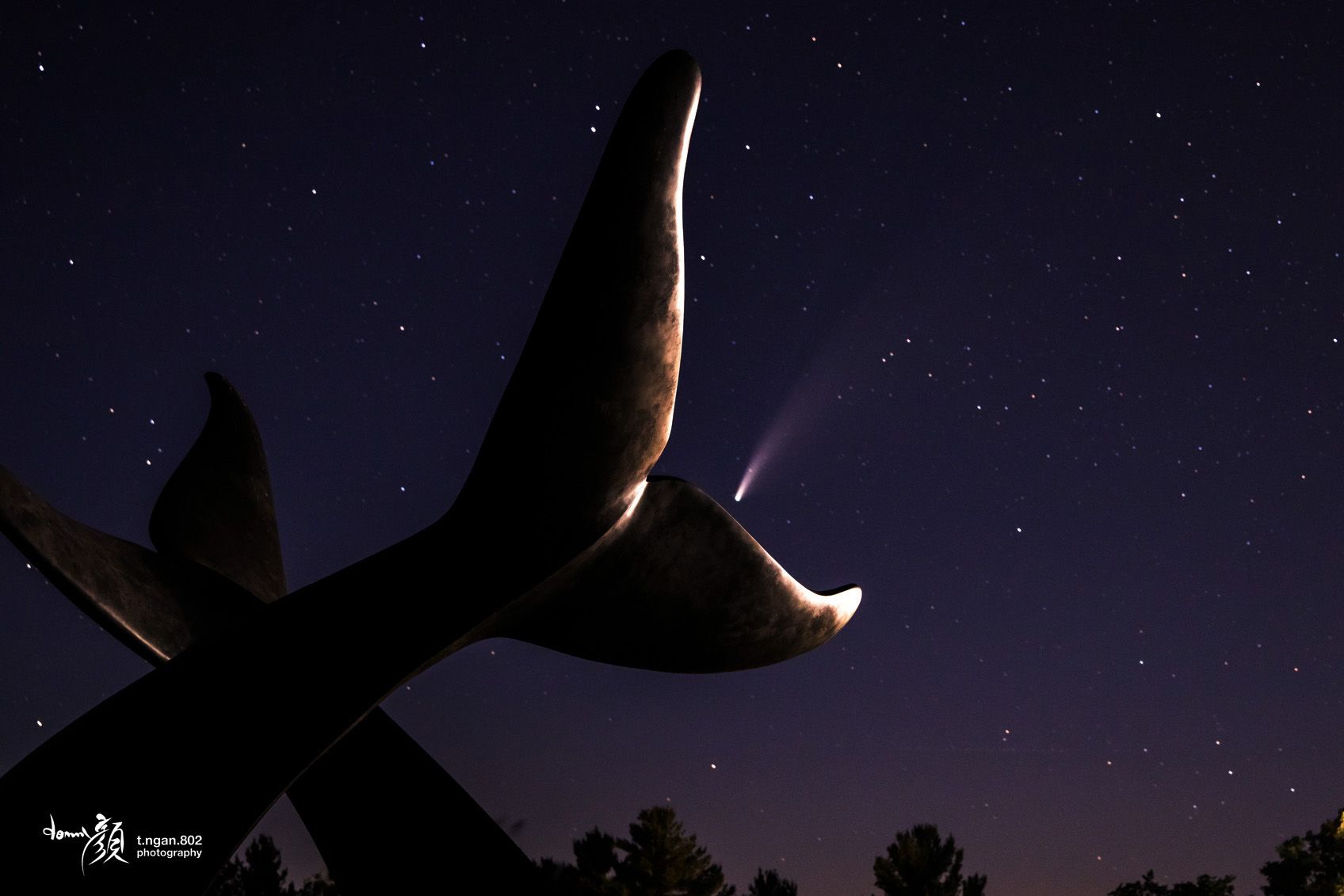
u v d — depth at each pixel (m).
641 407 2.64
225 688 2.69
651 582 3.07
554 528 2.80
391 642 2.78
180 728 2.62
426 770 3.23
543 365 2.57
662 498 2.92
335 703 2.68
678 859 23.02
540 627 3.20
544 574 2.85
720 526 3.01
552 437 2.65
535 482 2.74
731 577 3.12
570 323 2.51
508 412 2.67
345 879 3.11
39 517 3.12
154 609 3.31
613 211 2.40
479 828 3.14
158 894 2.47
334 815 3.17
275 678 2.71
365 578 2.91
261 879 20.52
